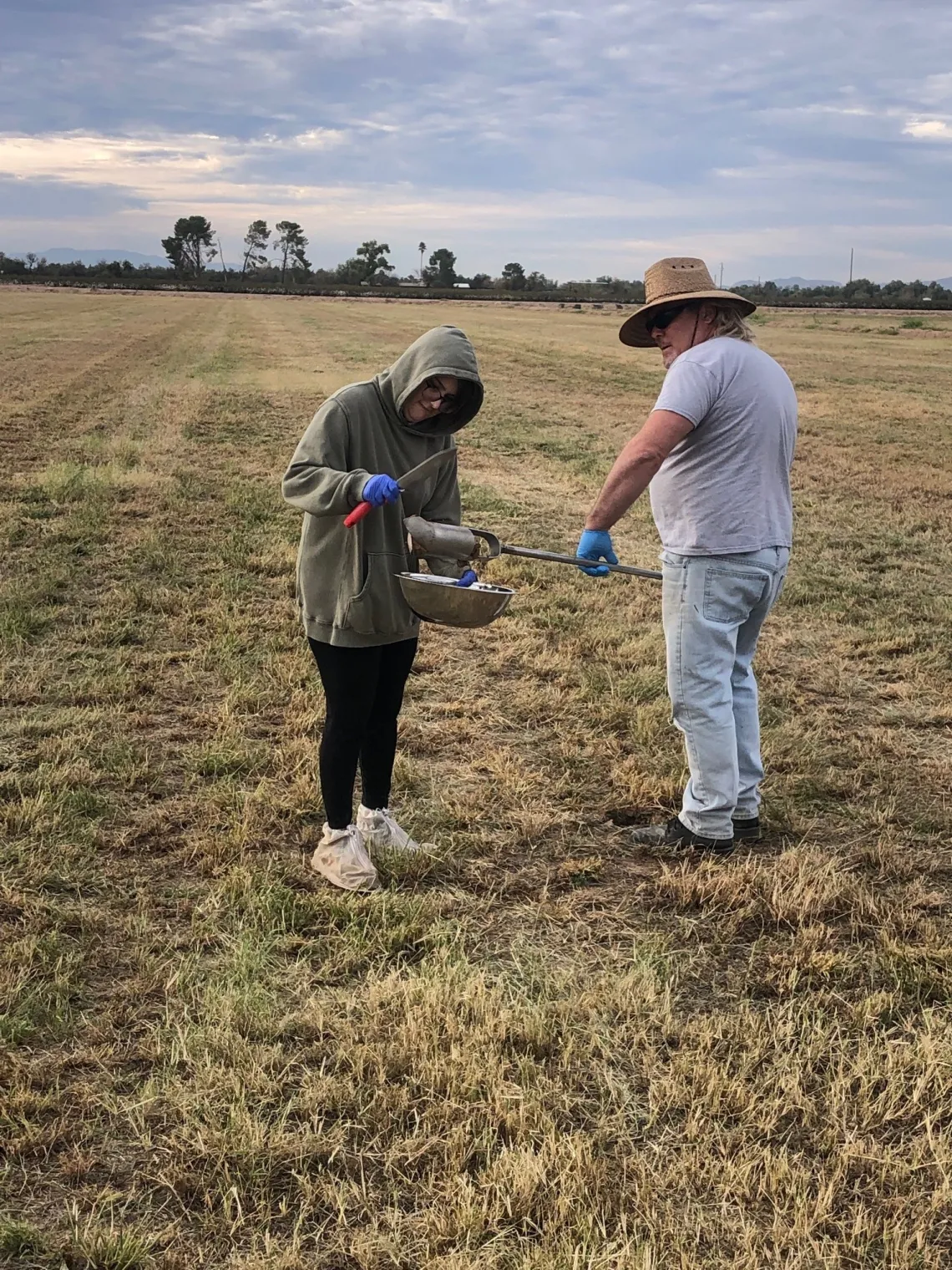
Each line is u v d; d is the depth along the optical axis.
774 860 3.51
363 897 3.17
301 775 3.92
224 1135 2.19
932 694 5.14
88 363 22.94
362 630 3.07
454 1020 2.56
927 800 4.00
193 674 5.04
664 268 3.34
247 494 9.36
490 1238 2.02
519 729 4.59
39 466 10.46
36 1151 2.19
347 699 3.18
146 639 5.53
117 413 14.92
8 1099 2.28
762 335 39.91
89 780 3.85
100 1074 2.40
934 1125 2.34
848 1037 2.61
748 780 3.63
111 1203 2.06
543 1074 2.41
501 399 18.73
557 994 2.73
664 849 3.56
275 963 2.84
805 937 3.01
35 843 3.38
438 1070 2.39
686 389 3.18
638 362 27.64
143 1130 2.24
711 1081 2.37
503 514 9.19
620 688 5.00
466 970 2.79
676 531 3.38
